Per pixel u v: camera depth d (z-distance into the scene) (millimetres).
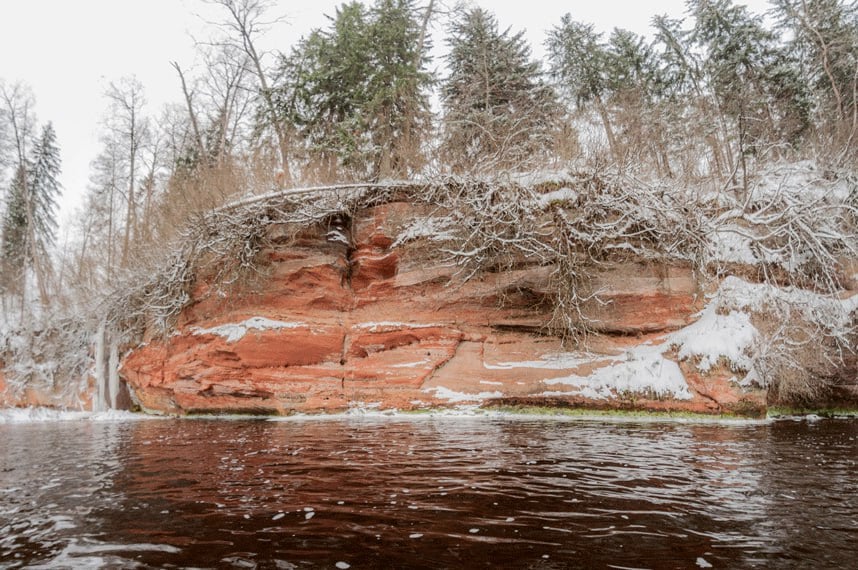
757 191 16328
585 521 4410
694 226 14562
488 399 14008
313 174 17891
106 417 16547
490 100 24516
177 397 15820
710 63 25453
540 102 23797
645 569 3379
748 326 13203
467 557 3598
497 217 14773
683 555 3633
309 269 15609
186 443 9500
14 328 20984
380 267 16156
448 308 15195
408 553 3680
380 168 18797
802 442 8883
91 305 19656
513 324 14906
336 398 14477
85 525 4422
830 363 13867
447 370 14547
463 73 25500
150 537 4078
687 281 14555
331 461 7230
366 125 20781
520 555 3631
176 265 16594
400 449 8203
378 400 14352
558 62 28797
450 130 18203
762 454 7664
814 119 24219
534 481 5883
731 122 23078
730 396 12422
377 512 4680
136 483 6062
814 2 25969
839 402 14695
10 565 3514
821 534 4078
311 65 23172
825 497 5184
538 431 10383
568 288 14234
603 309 14562
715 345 12977
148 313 17516
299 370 14852
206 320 16312
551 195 14859
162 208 19016
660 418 12742
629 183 14922
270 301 15570
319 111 23016
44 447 9406
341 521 4426
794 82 23609
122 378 18438
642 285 14594
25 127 32281
